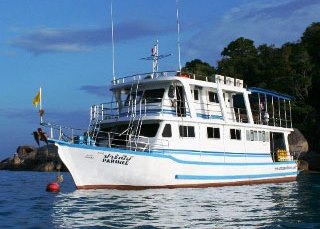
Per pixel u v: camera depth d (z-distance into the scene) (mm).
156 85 26531
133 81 26906
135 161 22938
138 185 23469
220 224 14680
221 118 28906
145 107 25516
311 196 23406
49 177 47969
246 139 29875
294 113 68375
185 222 14891
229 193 24016
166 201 19828
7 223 14516
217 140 27438
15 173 63219
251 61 81062
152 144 24312
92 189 22875
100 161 22438
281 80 72812
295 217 16312
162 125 24578
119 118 25844
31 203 19406
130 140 24078
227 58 91562
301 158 58844
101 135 26734
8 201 20469
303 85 72000
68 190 25266
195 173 25594
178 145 25047
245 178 29281
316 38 82875
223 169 27469
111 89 28312
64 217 15531
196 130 26219
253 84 78250
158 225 14242
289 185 30453
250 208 18562
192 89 27516
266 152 31812
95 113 26984
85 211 16797
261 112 34406
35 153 83250
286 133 35062
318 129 63938
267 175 31500
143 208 17641
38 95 22141
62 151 21953
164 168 23984
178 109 26156
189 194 22672
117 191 22672
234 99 33125
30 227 13836
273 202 20734
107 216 15727
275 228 14109
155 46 28125
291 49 81000
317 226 14531
